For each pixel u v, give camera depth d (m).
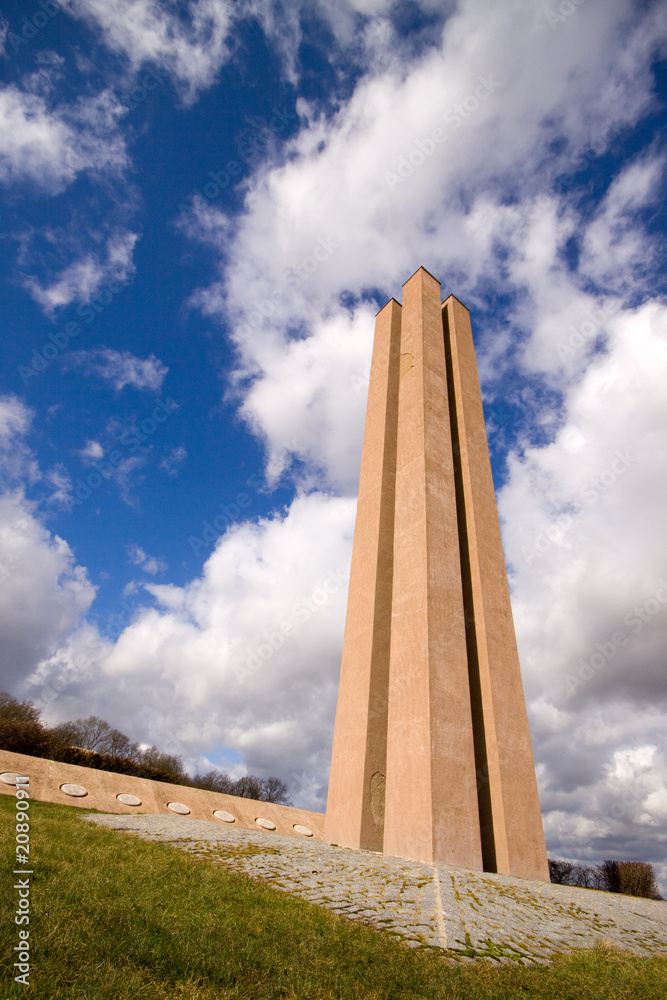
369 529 20.39
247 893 7.17
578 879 29.69
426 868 10.63
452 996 4.69
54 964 3.95
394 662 16.42
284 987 4.36
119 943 4.54
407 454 20.39
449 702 14.89
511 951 6.46
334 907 7.34
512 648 18.16
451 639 16.03
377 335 26.53
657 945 8.02
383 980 4.78
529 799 15.79
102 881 6.30
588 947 7.25
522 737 16.69
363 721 16.80
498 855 14.63
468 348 24.97
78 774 20.81
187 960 4.46
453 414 22.89
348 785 16.36
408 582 17.28
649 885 26.64
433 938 6.46
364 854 12.62
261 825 22.67
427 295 24.81
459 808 13.62
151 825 13.61
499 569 19.48
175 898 6.25
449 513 18.78
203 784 57.81
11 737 27.56
